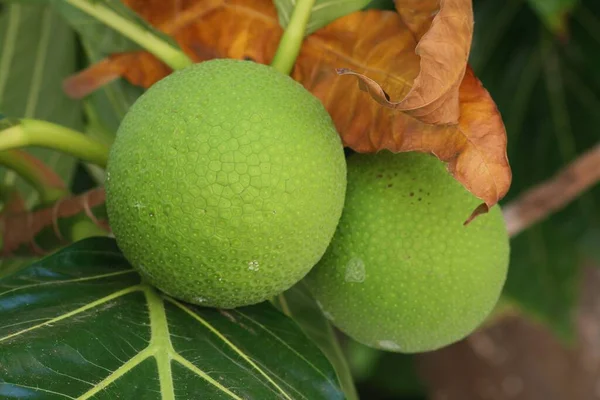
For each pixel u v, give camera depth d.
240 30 0.94
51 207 0.93
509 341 1.75
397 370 1.97
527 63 1.43
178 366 0.80
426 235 0.88
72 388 0.77
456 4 0.81
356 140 0.88
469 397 1.81
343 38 0.89
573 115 1.43
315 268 0.91
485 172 0.83
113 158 0.82
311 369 0.85
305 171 0.81
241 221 0.80
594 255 1.45
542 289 1.48
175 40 0.95
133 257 0.83
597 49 1.39
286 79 0.84
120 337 0.81
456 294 0.89
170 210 0.80
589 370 1.68
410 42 0.87
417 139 0.85
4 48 1.18
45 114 1.19
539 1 1.17
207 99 0.81
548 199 1.17
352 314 0.91
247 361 0.83
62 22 1.18
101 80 0.96
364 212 0.89
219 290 0.83
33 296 0.83
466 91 0.83
